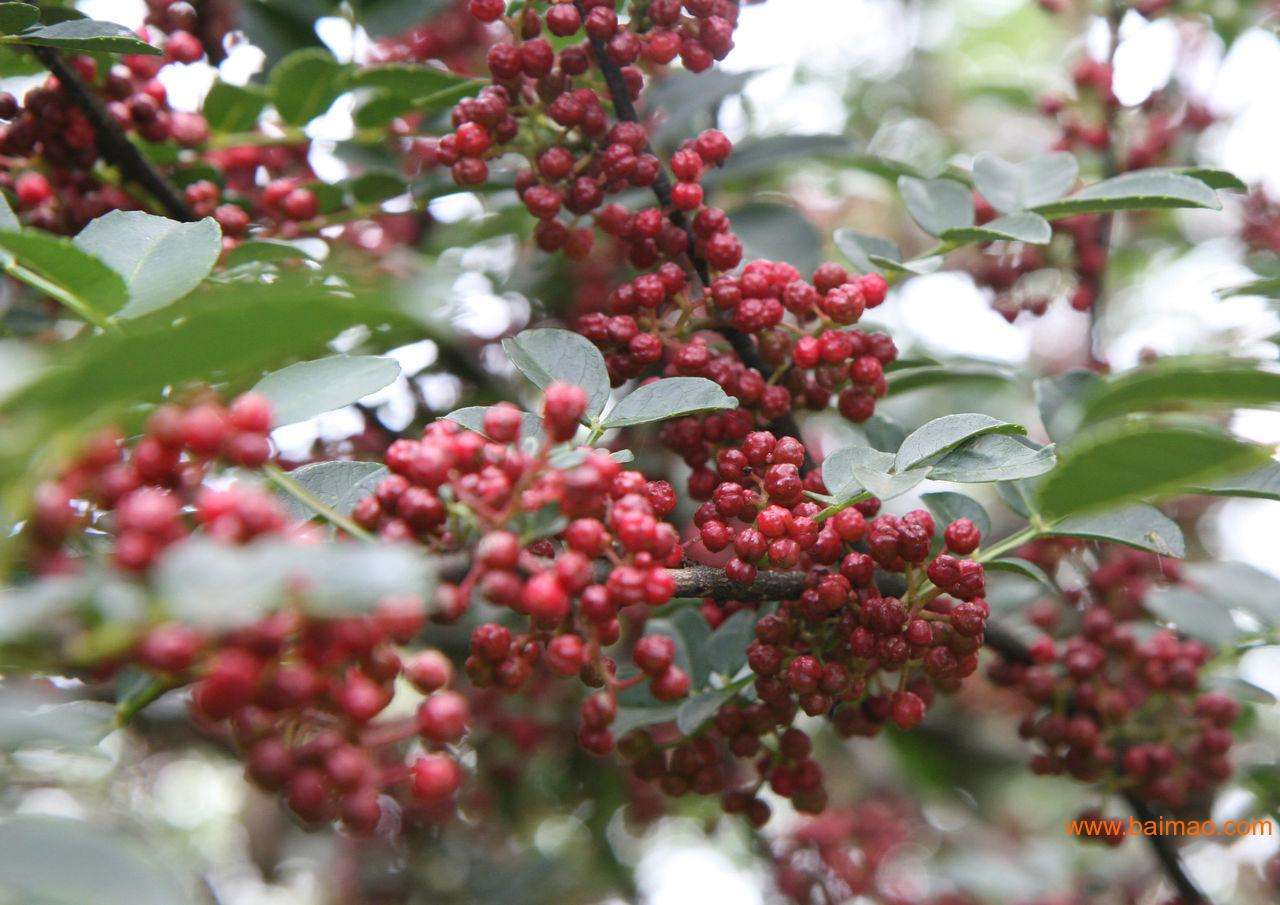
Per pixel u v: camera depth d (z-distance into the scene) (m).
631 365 0.35
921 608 0.32
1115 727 0.40
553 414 0.28
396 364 0.30
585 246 0.37
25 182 0.37
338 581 0.24
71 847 0.24
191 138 0.39
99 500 0.27
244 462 0.27
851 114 0.67
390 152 0.44
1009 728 0.58
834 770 0.61
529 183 0.37
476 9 0.35
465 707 0.27
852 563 0.32
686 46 0.36
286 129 0.41
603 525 0.29
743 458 0.33
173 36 0.40
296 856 0.56
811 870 0.55
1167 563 0.42
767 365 0.36
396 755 0.47
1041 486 0.28
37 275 0.28
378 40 0.43
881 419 0.39
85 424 0.25
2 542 0.26
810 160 0.45
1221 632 0.40
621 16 0.38
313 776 0.26
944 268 0.49
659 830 0.62
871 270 0.39
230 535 0.25
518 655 0.29
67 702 0.29
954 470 0.31
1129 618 0.43
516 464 0.28
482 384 0.46
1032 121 0.71
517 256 0.49
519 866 0.56
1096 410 0.31
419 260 0.45
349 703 0.26
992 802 0.59
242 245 0.36
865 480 0.31
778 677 0.33
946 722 0.57
